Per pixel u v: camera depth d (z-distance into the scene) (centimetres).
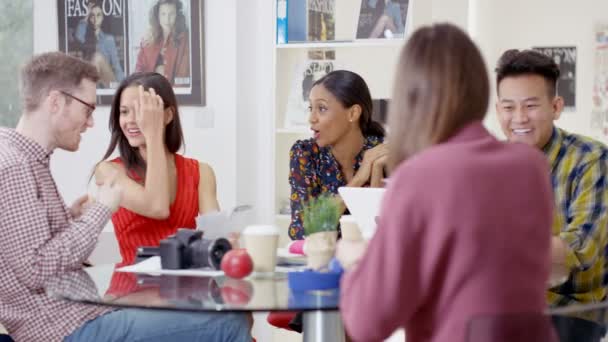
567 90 487
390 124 148
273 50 407
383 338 140
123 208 281
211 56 435
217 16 433
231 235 244
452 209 133
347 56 411
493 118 481
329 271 191
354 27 415
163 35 441
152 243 282
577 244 235
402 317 138
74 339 230
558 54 486
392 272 135
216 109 436
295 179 308
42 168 240
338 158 310
